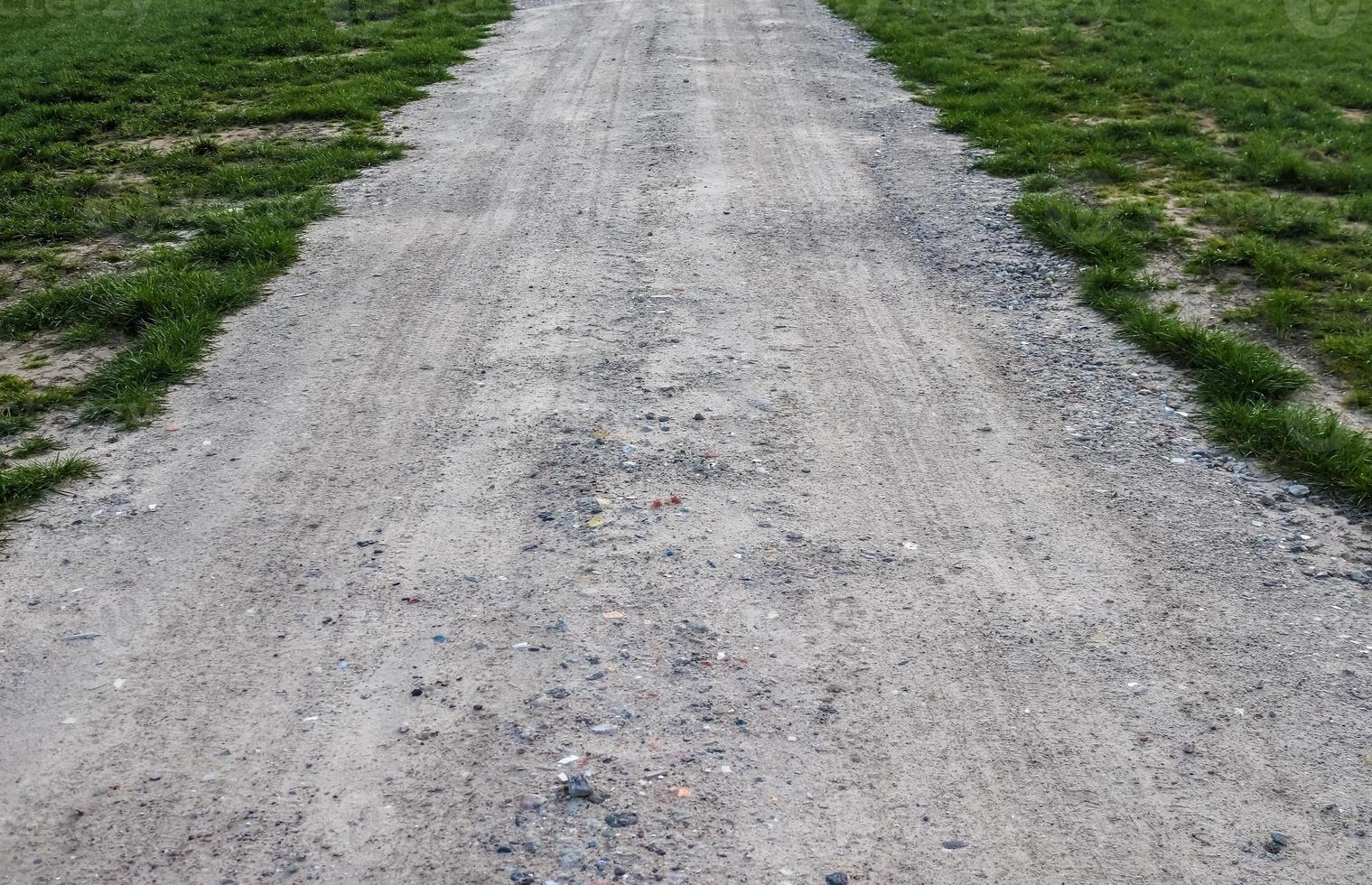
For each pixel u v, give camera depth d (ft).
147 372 23.54
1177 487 19.44
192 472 20.11
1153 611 16.20
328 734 13.89
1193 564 17.30
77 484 19.74
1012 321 26.27
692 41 60.03
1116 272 27.68
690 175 37.58
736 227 32.68
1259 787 13.14
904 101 47.26
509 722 14.05
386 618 16.05
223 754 13.60
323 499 19.15
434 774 13.24
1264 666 15.10
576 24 65.51
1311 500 18.99
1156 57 54.39
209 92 51.08
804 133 42.55
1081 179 36.14
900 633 15.71
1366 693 14.61
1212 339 23.71
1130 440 20.98
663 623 15.87
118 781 13.21
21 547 17.93
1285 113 44.62
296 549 17.75
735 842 12.29
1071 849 12.26
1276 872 11.98
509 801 12.83
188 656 15.35
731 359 24.25
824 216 33.60
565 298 27.63
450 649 15.38
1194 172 36.70
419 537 17.98
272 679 14.87
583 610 16.15
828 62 54.80
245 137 43.50
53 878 11.92
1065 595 16.56
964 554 17.54
